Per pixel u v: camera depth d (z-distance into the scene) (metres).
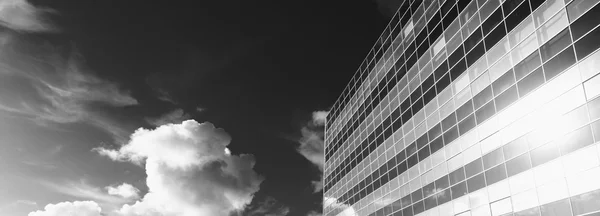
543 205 19.89
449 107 29.73
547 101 20.52
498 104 24.23
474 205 25.34
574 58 19.17
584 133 18.11
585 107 18.22
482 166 25.02
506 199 22.55
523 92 22.31
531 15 22.52
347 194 51.44
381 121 43.12
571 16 19.69
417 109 35.00
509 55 23.89
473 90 26.98
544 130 20.47
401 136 37.56
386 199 39.28
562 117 19.45
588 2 18.78
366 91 49.28
